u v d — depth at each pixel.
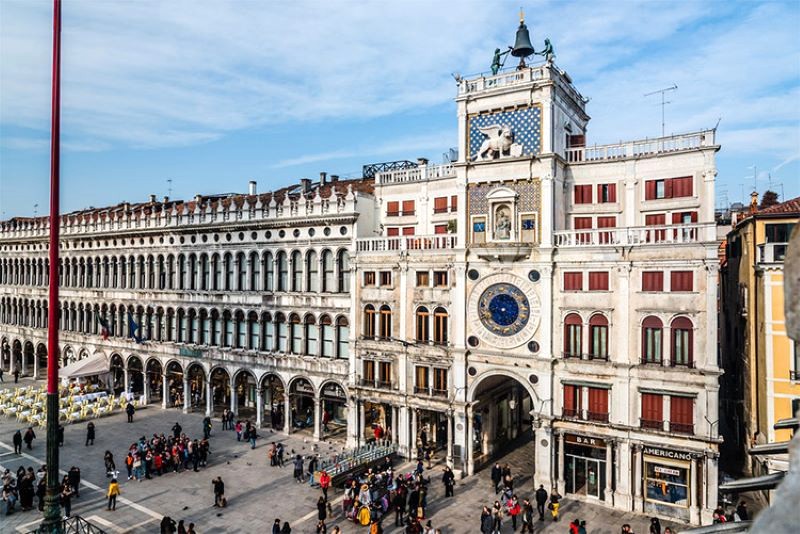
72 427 43.03
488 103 34.50
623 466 29.53
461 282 34.91
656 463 28.94
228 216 45.69
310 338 42.16
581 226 34.34
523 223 33.16
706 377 27.55
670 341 28.66
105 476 33.22
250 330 45.03
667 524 27.61
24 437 39.59
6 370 66.25
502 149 33.69
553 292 32.06
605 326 30.61
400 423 37.31
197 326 48.19
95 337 55.44
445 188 39.00
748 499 30.02
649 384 29.11
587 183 34.22
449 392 35.25
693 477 27.67
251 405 49.28
